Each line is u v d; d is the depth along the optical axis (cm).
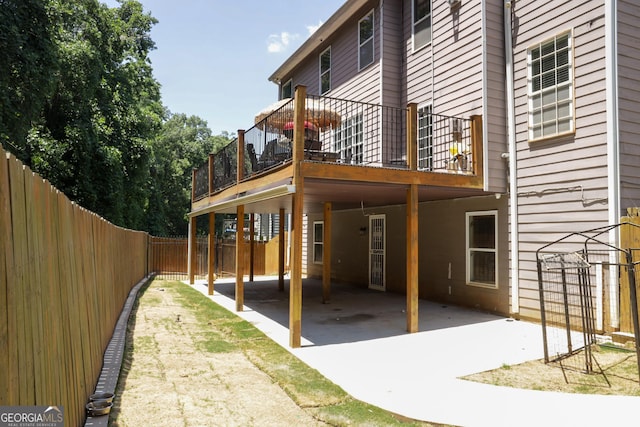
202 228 3731
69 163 1413
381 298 1054
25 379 199
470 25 862
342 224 1402
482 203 868
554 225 729
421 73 1030
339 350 589
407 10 1095
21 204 203
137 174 1720
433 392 429
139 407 381
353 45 1245
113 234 676
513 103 816
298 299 611
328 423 362
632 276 441
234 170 969
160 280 1519
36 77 986
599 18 669
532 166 773
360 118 1188
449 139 911
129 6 2281
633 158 663
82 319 361
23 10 956
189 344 617
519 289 788
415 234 710
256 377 476
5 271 177
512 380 464
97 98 1581
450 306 931
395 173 691
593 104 675
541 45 766
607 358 537
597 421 355
